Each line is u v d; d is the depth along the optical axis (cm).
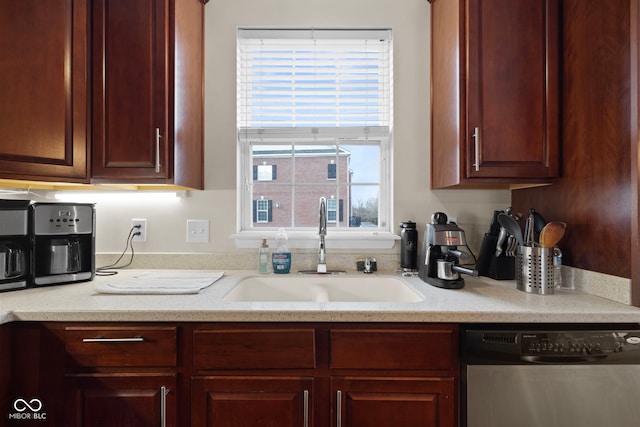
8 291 121
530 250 120
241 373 101
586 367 96
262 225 176
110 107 133
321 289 151
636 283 102
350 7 167
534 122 128
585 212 120
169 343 101
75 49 129
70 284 134
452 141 138
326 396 101
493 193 165
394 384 100
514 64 128
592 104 116
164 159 133
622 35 106
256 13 166
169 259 165
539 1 128
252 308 101
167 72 133
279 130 172
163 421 101
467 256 118
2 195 158
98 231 165
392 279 150
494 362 97
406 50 166
